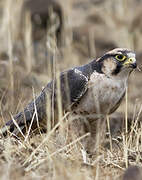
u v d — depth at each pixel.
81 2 28.83
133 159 10.72
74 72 11.35
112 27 24.52
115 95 11.14
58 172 9.14
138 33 23.95
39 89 15.13
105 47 22.86
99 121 11.25
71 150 10.37
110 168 10.16
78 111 11.28
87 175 9.27
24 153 10.13
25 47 19.62
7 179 8.75
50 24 22.44
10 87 13.85
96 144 11.15
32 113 11.62
